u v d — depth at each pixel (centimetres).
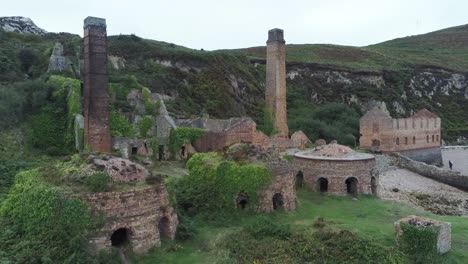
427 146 6612
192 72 8212
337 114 8131
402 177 4947
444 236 2044
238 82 8912
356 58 12750
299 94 9975
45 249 1628
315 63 11025
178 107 6919
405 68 11906
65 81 4381
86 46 3325
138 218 1848
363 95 10438
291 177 2658
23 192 1914
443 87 11825
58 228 1688
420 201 3831
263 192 2484
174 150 4222
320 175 3219
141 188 1873
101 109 3350
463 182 4906
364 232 2133
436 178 5122
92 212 1742
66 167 1981
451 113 11038
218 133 4384
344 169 3162
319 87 10475
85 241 1678
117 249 1783
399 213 2714
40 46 6488
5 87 4188
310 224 2289
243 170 2475
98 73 3316
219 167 2517
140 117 4297
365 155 3466
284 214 2522
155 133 4388
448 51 15075
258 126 6122
